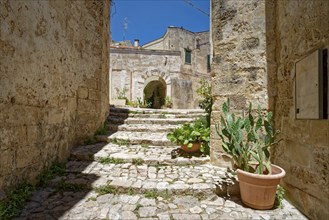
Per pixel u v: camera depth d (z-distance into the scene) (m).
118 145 3.55
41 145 2.47
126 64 12.41
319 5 1.71
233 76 2.74
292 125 2.10
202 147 3.03
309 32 1.84
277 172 2.02
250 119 2.16
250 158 2.34
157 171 2.64
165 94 13.17
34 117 2.35
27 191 2.13
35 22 2.33
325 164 1.64
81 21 3.53
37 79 2.39
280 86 2.35
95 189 2.26
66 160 3.02
